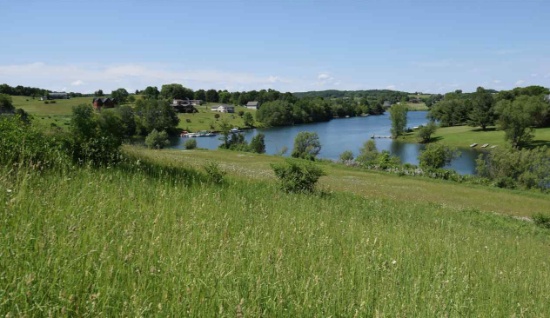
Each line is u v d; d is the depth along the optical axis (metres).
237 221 7.59
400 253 7.25
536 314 5.93
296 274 5.09
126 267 4.13
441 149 72.25
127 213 6.19
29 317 3.00
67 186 7.09
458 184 46.72
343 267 5.88
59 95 198.38
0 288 3.11
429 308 4.80
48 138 10.77
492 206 32.53
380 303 4.77
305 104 194.38
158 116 132.62
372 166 59.28
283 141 121.94
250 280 4.35
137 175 10.80
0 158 7.99
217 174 15.22
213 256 4.71
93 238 4.62
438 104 167.25
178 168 15.30
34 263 3.70
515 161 57.53
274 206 11.48
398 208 20.42
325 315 4.18
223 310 3.71
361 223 11.77
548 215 25.52
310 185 18.69
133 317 3.28
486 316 5.44
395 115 132.50
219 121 165.62
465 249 10.24
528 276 8.48
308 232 7.82
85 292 3.48
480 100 138.88
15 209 4.99
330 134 141.75
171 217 6.66
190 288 3.87
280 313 3.97
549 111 125.00
